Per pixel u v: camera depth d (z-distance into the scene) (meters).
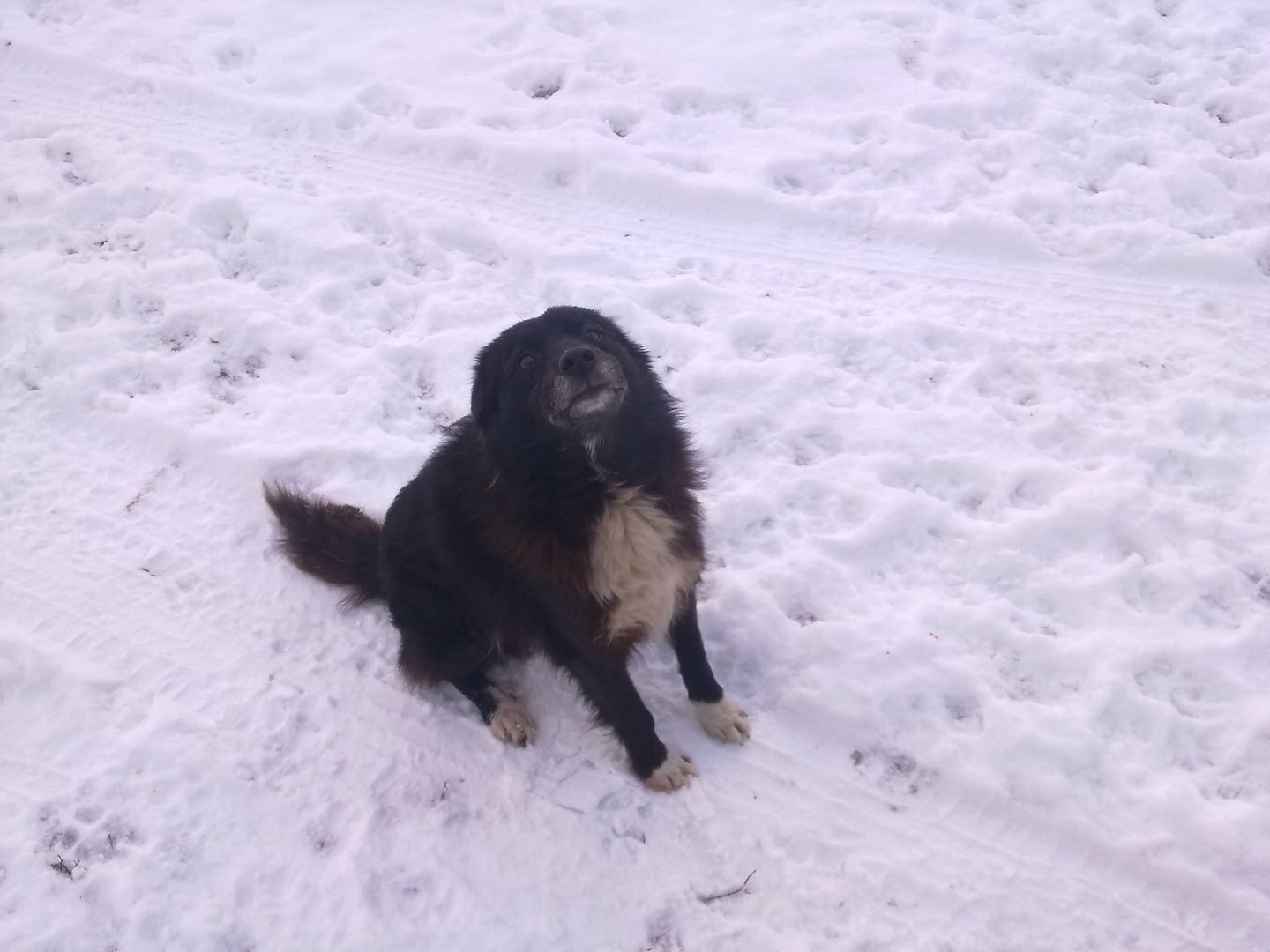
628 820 1.09
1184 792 1.03
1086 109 1.92
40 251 1.75
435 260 1.76
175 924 1.01
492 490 1.02
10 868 1.04
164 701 1.19
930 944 0.98
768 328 1.62
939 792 1.08
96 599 1.29
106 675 1.21
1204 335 1.55
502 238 1.77
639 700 1.08
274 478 1.43
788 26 2.17
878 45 2.10
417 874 1.04
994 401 1.49
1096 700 1.12
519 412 0.98
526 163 1.91
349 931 1.00
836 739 1.14
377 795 1.11
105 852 1.06
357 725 1.17
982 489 1.38
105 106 2.07
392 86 2.09
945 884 1.02
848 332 1.60
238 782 1.12
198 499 1.42
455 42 2.21
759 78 2.05
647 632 1.06
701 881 1.04
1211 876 0.98
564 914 1.02
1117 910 0.99
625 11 2.24
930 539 1.32
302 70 2.15
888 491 1.36
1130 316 1.59
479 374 1.02
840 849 1.05
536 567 1.01
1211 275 1.64
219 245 1.78
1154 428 1.42
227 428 1.47
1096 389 1.49
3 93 2.11
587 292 1.67
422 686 1.20
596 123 1.97
